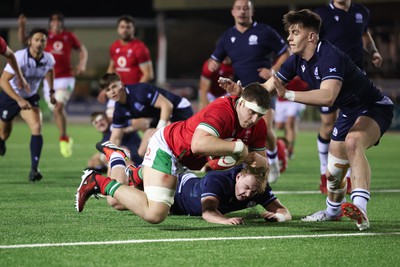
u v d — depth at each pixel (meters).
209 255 15.16
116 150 19.73
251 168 18.91
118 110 24.50
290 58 18.72
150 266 14.20
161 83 80.94
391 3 75.88
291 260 14.88
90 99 83.56
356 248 16.08
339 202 19.58
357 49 25.42
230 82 16.91
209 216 18.98
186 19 89.44
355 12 25.45
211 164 16.22
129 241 16.39
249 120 16.00
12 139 52.06
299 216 20.73
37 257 14.73
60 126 37.78
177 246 15.96
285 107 41.47
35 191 25.41
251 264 14.51
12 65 26.28
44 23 91.75
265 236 17.25
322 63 17.67
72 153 42.12
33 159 28.14
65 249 15.48
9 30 92.56
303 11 17.89
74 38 39.78
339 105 18.61
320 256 15.27
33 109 28.39
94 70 90.06
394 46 76.56
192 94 79.81
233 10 28.66
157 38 90.62
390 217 20.66
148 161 17.11
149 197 17.03
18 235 16.95
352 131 18.02
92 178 17.81
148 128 29.77
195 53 89.88
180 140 16.59
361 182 17.58
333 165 19.09
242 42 28.66
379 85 72.38
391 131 68.75
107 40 91.69
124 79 34.56
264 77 25.95
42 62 27.80
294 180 30.44
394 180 30.78
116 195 17.36
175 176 17.03
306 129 71.00
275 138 27.97
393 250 15.94
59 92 38.50
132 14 93.00
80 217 19.78
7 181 28.27
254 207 20.91
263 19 84.50
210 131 15.88
